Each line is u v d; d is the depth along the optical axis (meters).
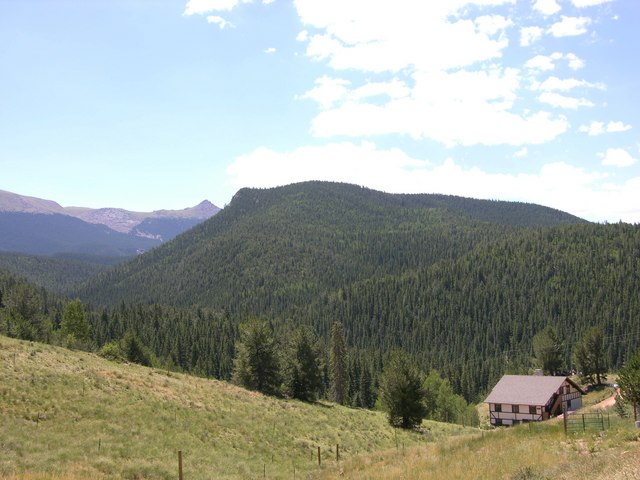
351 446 41.50
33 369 38.22
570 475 18.08
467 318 189.12
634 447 22.14
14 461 22.70
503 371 144.62
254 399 52.47
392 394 57.38
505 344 169.12
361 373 117.25
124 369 49.81
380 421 59.50
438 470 22.69
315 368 74.12
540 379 73.75
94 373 42.09
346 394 99.69
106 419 32.59
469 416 85.88
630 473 16.34
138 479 23.97
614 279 177.38
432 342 185.12
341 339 92.81
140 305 161.62
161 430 33.25
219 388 53.53
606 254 199.12
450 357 170.75
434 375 102.69
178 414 37.56
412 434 53.22
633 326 146.12
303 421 46.97
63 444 26.66
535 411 68.88
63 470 22.53
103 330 128.00
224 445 33.47
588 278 185.88
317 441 40.53
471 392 132.38
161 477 24.53
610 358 131.12
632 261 186.50
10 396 31.72
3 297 103.31
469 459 24.31
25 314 94.44
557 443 25.95
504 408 70.69
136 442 29.45
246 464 29.88
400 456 28.78
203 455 30.08
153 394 41.09
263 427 40.34
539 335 108.62
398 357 59.50
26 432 27.06
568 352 140.88
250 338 71.69
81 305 95.12
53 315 136.62
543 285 193.00
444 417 93.12
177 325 147.25
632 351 135.12
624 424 30.44
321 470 28.78
